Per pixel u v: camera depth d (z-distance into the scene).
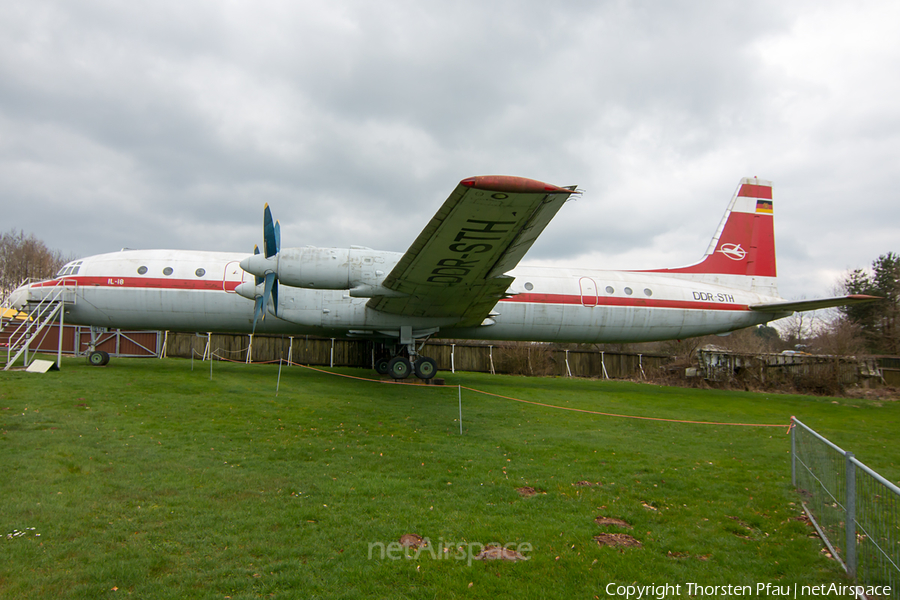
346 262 13.51
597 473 7.48
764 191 19.75
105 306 15.75
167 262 16.11
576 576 4.43
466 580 4.26
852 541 4.58
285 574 4.18
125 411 9.49
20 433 7.59
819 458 5.92
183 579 4.02
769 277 19.52
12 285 42.72
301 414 10.29
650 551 5.01
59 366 14.27
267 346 22.98
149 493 5.71
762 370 21.59
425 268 12.30
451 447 8.56
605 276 18.11
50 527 4.74
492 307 14.99
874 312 37.81
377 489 6.30
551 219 9.81
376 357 20.69
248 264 13.45
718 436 10.62
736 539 5.39
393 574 4.28
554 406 13.36
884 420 13.66
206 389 12.35
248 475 6.53
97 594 3.76
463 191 8.72
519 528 5.34
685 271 18.97
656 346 35.38
